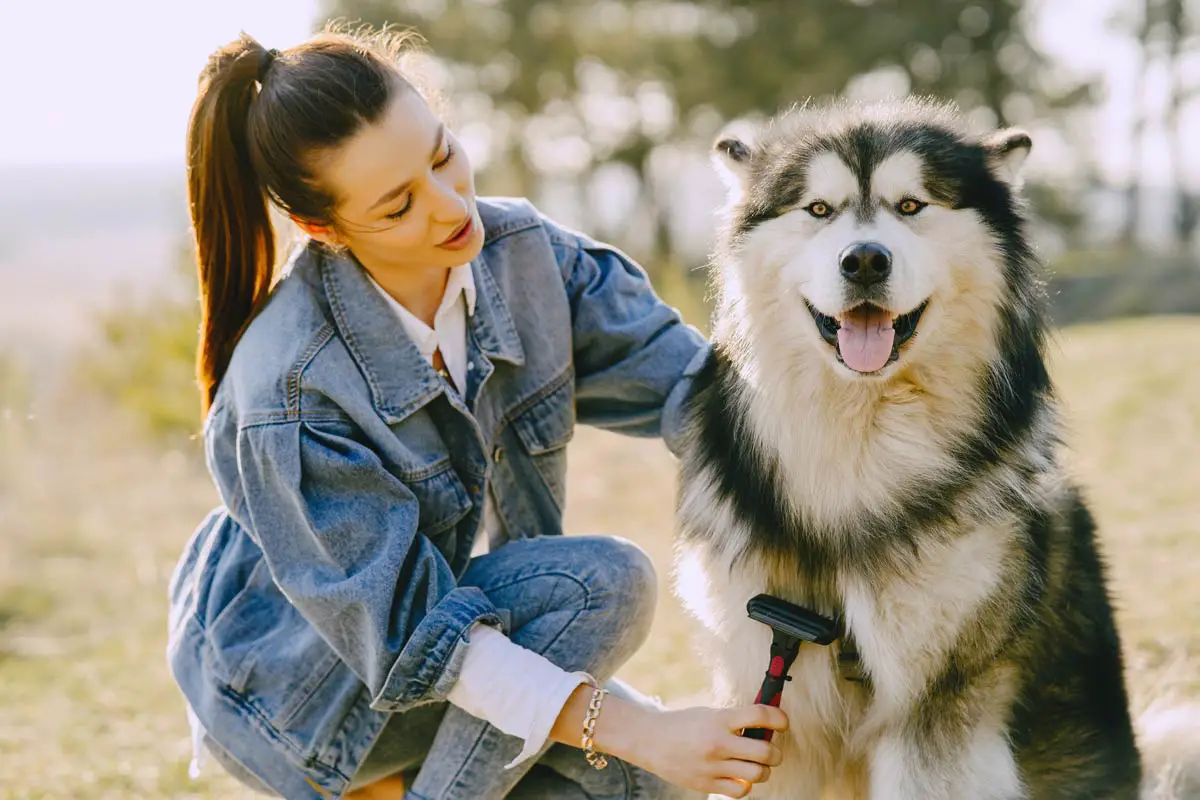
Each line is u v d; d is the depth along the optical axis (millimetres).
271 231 2201
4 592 5086
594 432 7902
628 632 2293
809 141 2424
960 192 2334
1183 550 4242
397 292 2236
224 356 2260
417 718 2279
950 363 2301
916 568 2209
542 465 2490
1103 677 2623
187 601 2352
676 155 27578
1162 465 5609
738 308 2441
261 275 2217
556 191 28828
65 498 6617
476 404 2305
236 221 2158
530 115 27172
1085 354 9164
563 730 2061
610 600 2248
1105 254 20844
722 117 25203
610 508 6094
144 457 7832
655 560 5047
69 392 8977
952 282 2299
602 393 2650
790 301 2348
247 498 2094
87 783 3014
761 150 2561
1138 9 24453
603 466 7012
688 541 2471
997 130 2590
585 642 2236
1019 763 2408
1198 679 3141
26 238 42375
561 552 2295
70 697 3752
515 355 2359
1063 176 23750
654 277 9719
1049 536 2418
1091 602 2590
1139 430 6430
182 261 8852
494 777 2162
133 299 9211
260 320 2168
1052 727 2521
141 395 8391
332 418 2105
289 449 2049
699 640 2506
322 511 2059
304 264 2213
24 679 3988
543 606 2244
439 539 2271
